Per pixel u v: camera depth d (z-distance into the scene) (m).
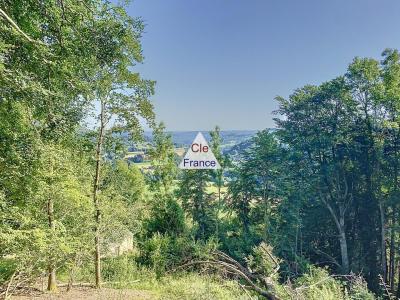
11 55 8.76
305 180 35.12
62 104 10.58
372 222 32.97
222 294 8.16
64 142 12.30
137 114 13.95
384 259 30.05
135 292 12.48
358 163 34.81
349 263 32.50
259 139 35.50
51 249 10.31
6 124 9.50
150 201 24.12
